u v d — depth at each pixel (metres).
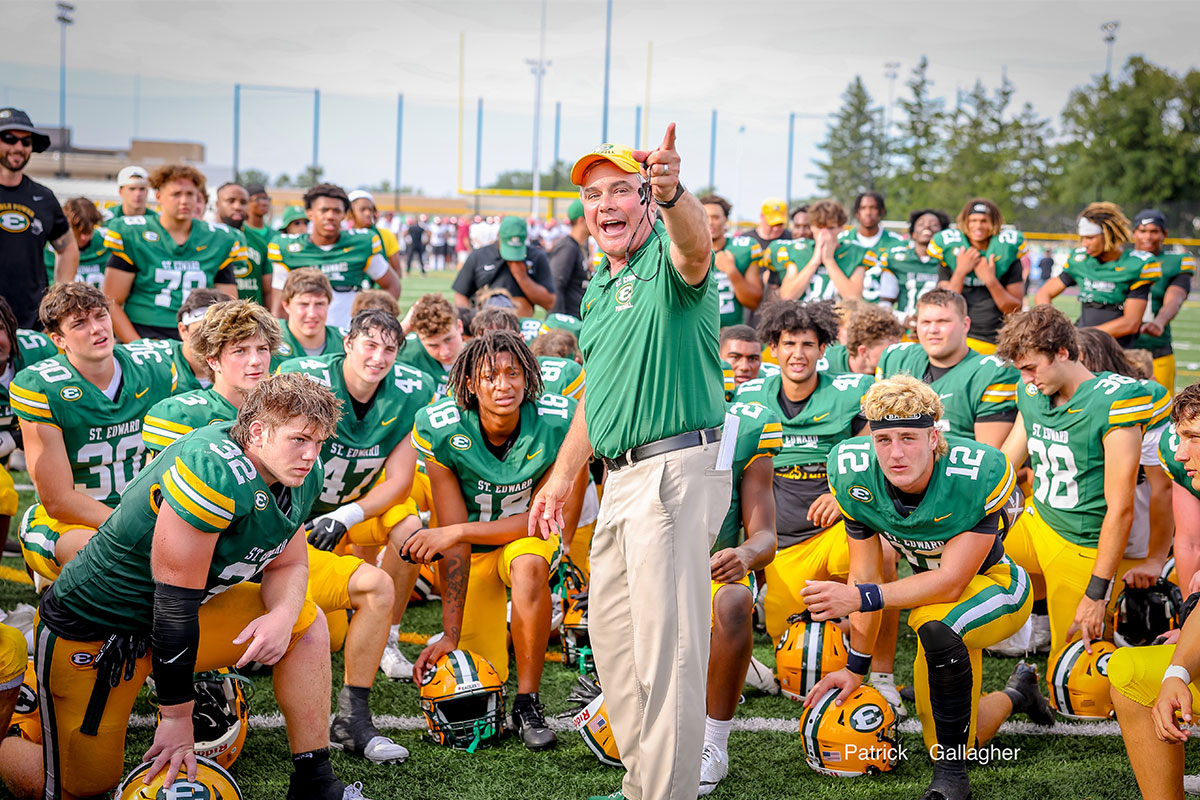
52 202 6.05
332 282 7.35
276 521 2.78
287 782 3.19
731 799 3.19
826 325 4.50
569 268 8.27
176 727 2.71
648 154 2.39
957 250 7.87
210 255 6.75
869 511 3.42
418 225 29.30
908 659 4.43
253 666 4.07
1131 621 4.13
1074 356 4.04
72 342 3.75
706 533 2.71
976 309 7.99
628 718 2.87
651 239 2.72
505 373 3.70
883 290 8.99
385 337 3.91
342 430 3.99
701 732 2.70
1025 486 4.76
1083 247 8.30
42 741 2.93
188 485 2.59
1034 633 4.59
